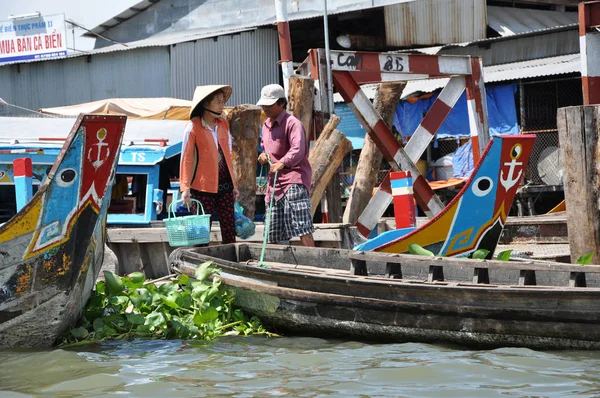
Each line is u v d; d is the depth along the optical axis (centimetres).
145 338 817
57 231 748
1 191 1230
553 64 2186
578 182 1033
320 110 1348
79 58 2848
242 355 732
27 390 622
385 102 1492
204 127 979
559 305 697
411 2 2711
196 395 596
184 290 866
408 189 1091
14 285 740
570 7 2923
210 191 985
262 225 1190
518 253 1174
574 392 583
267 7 2964
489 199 943
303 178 986
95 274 826
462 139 2320
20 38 2895
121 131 759
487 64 2508
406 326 761
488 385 607
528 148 942
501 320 720
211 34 2762
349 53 1386
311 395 590
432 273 805
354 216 1437
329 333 806
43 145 1224
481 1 2662
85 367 694
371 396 584
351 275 859
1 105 2184
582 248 1036
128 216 1255
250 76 2773
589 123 1025
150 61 2780
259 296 832
